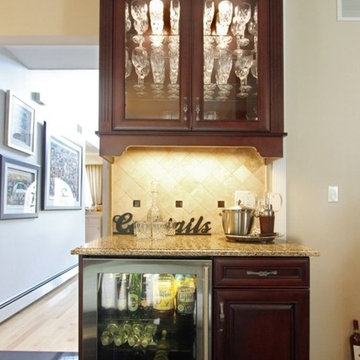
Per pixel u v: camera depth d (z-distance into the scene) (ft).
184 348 5.58
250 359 5.19
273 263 5.24
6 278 11.59
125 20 6.36
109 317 5.51
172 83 6.48
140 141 6.30
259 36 6.34
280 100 6.28
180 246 5.51
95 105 18.25
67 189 17.93
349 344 7.25
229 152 7.32
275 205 7.08
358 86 7.48
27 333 10.34
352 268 7.35
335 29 7.50
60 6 7.88
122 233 7.20
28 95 13.21
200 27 6.36
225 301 5.19
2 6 7.84
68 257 18.03
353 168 7.43
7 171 11.65
